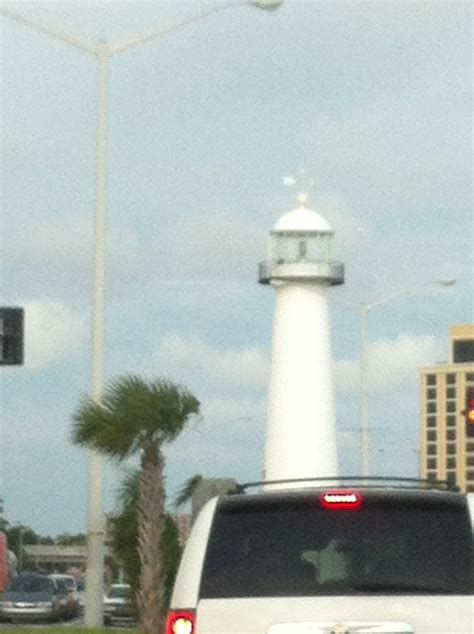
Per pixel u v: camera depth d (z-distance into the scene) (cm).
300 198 7275
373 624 1207
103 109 3653
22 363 3312
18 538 18838
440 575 1219
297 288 7212
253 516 1247
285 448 7156
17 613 6406
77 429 3744
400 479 1334
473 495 1258
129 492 4528
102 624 3638
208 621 1218
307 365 7188
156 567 3912
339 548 1234
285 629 1211
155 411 3766
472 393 4350
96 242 3662
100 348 3703
